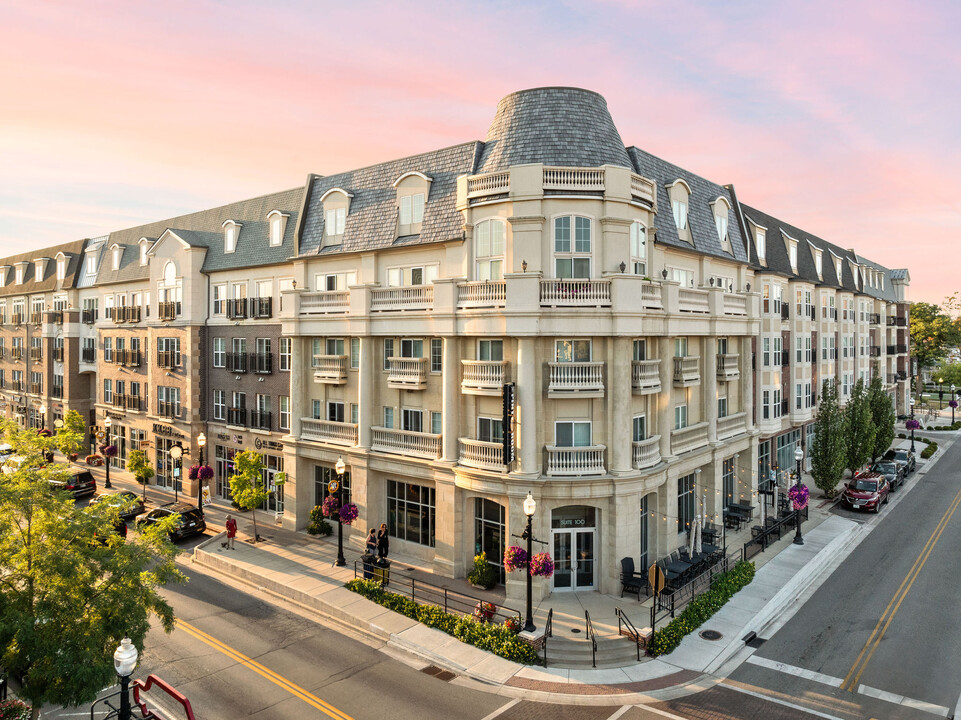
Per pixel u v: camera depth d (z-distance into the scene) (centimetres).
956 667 1942
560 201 2511
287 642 2120
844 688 1825
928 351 10125
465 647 2055
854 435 4325
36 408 6159
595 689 1820
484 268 2652
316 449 3247
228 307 3978
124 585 1519
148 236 4956
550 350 2472
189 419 4131
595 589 2492
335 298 3175
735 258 3619
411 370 2853
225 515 3672
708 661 1977
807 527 3450
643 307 2542
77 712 1722
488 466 2502
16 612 1402
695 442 3008
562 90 2689
